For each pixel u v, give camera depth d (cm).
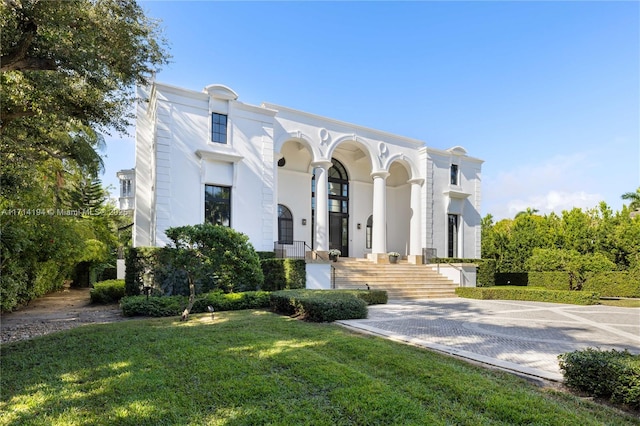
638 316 1045
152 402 381
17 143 972
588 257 1698
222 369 473
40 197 1126
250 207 1519
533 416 332
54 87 820
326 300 888
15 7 704
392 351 554
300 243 2002
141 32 895
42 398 400
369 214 2300
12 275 1046
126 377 456
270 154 1588
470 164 2286
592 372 407
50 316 1063
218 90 1477
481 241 2455
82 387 431
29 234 1069
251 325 791
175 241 902
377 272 1712
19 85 904
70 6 733
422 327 821
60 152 1136
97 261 2150
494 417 338
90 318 1009
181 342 617
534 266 1892
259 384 423
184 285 1234
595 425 320
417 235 2055
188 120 1413
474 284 1819
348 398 378
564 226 2058
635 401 365
